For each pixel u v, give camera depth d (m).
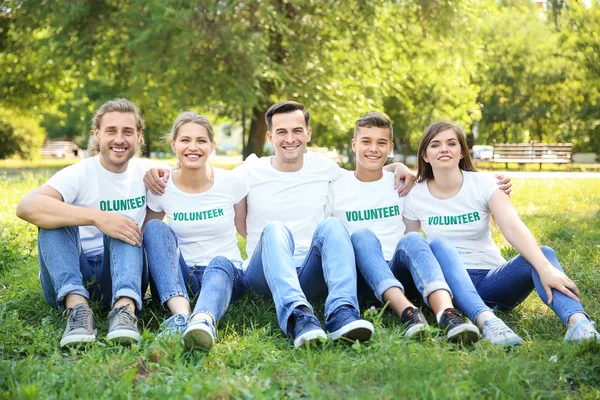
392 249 4.46
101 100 20.59
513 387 2.82
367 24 18.98
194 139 4.21
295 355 3.32
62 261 3.79
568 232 7.54
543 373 3.03
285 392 2.88
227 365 3.21
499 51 34.16
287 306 3.51
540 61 33.75
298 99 18.91
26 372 2.97
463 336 3.40
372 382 2.97
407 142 31.31
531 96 35.16
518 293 4.13
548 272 3.76
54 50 19.61
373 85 20.52
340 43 19.78
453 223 4.36
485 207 4.34
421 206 4.46
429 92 25.61
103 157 4.21
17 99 26.78
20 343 3.50
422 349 3.21
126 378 2.86
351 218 4.52
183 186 4.36
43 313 4.19
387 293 3.73
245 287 4.20
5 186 12.99
